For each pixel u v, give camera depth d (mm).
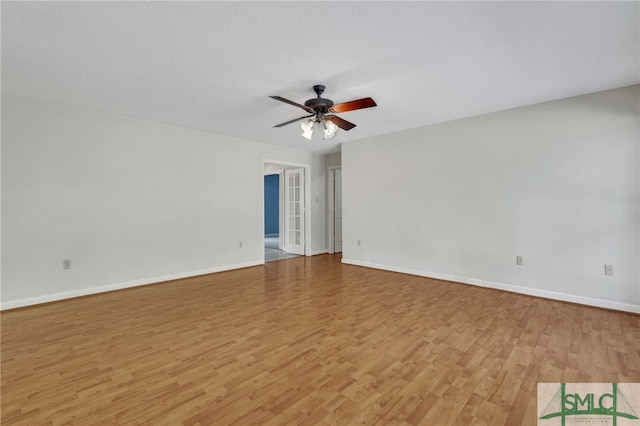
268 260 6023
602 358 2156
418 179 4633
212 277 4621
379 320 2869
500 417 1570
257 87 2998
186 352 2268
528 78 2826
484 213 3988
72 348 2334
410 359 2154
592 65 2566
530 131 3600
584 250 3281
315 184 6672
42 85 2953
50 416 1577
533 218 3605
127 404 1676
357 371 2006
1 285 3148
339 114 3916
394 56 2402
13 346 2367
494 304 3328
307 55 2379
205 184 4801
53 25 1955
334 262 5809
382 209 5098
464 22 1961
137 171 4090
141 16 1871
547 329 2656
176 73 2688
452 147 4258
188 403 1686
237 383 1875
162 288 4012
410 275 4703
